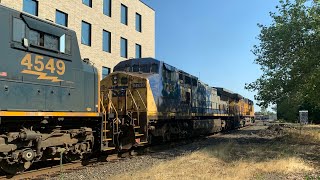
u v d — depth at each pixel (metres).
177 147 20.28
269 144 21.72
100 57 31.36
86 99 13.20
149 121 17.50
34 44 10.89
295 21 22.06
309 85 20.03
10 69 10.12
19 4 23.53
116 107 17.91
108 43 33.00
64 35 12.20
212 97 30.75
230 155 16.11
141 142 16.81
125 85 17.94
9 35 10.15
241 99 47.75
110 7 33.16
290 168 12.65
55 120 11.80
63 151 12.00
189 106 23.69
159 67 19.11
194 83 25.39
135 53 37.09
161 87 19.09
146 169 12.11
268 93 24.52
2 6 10.02
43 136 11.38
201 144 21.91
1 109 9.77
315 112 56.28
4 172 10.84
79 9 29.03
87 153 13.94
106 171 12.23
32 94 10.76
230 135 30.86
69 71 12.34
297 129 38.00
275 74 23.81
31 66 10.81
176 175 11.07
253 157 15.32
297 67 21.73
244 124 49.31
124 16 35.53
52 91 11.53
